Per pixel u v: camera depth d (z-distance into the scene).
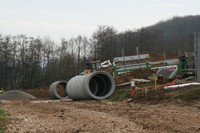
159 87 31.16
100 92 37.16
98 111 22.03
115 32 104.69
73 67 93.62
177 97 25.47
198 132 14.31
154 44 102.56
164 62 44.41
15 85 90.06
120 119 17.98
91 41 98.56
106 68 51.41
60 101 35.16
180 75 37.81
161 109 22.52
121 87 38.25
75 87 35.44
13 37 106.94
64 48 100.00
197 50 33.88
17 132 14.59
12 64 91.00
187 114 19.64
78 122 17.14
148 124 16.23
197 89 25.94
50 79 91.88
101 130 14.77
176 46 103.81
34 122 17.33
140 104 26.75
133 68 44.19
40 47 95.81
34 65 93.12
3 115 20.16
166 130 14.72
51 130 15.02
